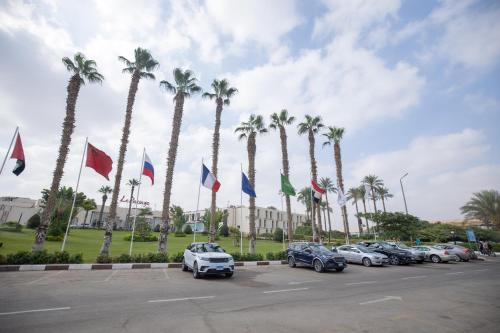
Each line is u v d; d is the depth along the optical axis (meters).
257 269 16.33
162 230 18.41
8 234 31.67
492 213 40.22
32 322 5.88
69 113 17.77
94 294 8.64
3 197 66.62
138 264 15.27
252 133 26.44
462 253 24.30
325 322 6.29
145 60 20.78
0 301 7.46
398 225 35.41
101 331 5.45
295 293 9.50
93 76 19.58
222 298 8.55
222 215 62.78
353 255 20.34
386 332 5.72
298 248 17.80
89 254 19.62
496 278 13.84
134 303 7.68
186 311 7.00
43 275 11.82
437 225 49.56
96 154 16.98
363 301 8.41
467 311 7.40
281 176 25.42
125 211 85.50
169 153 20.11
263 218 82.00
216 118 24.38
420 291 10.15
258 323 6.14
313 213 28.28
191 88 22.61
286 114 29.97
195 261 12.65
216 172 23.20
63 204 34.88
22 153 15.19
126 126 19.44
